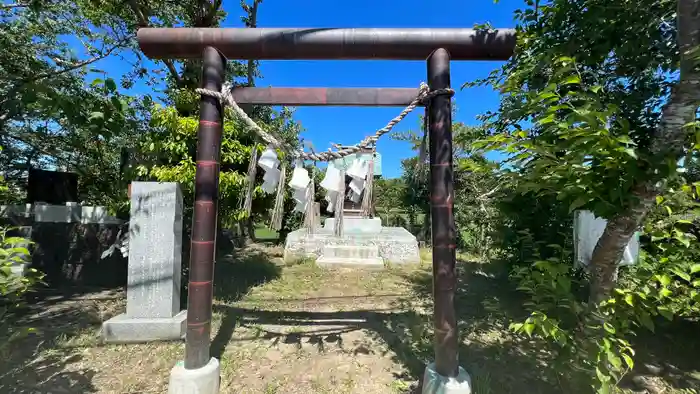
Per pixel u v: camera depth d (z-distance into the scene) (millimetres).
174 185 3787
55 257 5469
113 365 3014
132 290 3650
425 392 2482
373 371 3006
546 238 3879
